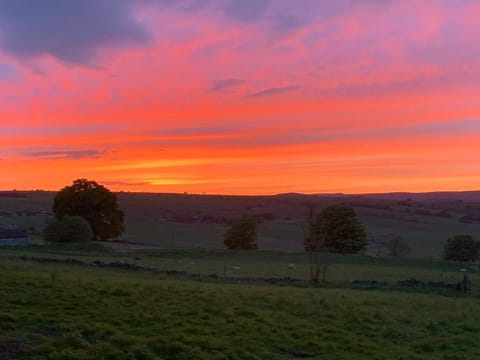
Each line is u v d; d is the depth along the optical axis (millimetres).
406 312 29516
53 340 16734
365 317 26891
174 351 17375
